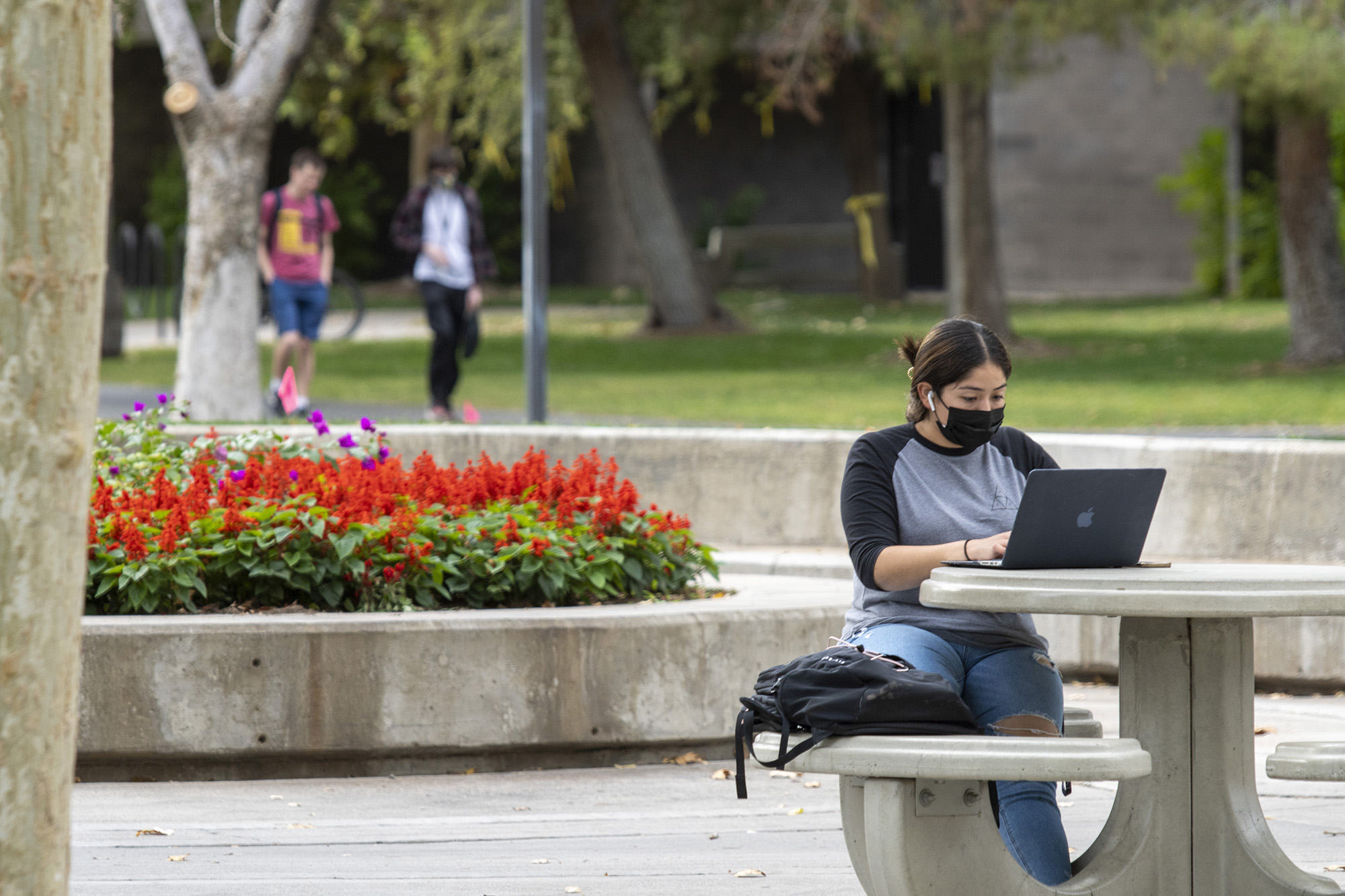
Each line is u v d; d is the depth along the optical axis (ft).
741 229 374.84
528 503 74.84
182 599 66.28
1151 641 40.63
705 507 107.04
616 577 72.90
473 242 154.81
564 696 64.28
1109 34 181.06
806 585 79.05
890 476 45.01
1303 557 90.89
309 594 68.74
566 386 200.03
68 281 23.06
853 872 49.39
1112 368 209.87
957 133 237.04
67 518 23.47
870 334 264.31
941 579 38.88
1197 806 40.42
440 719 63.00
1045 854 41.60
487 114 309.42
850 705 37.86
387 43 278.67
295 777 62.75
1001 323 237.86
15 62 22.54
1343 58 165.89
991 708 43.65
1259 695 82.84
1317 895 39.91
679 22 257.75
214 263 142.82
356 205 392.47
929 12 192.13
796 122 401.08
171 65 143.33
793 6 227.40
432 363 154.92
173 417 139.13
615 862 50.67
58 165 22.85
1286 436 134.51
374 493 72.49
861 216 338.54
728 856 51.57
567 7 262.26
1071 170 369.71
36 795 23.57
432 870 49.44
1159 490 40.34
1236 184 342.44
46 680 23.50
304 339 153.17
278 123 400.06
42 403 23.04
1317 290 205.26
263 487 74.69
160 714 61.41
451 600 69.92
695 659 66.08
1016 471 45.44
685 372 216.95
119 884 47.24
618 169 275.80
